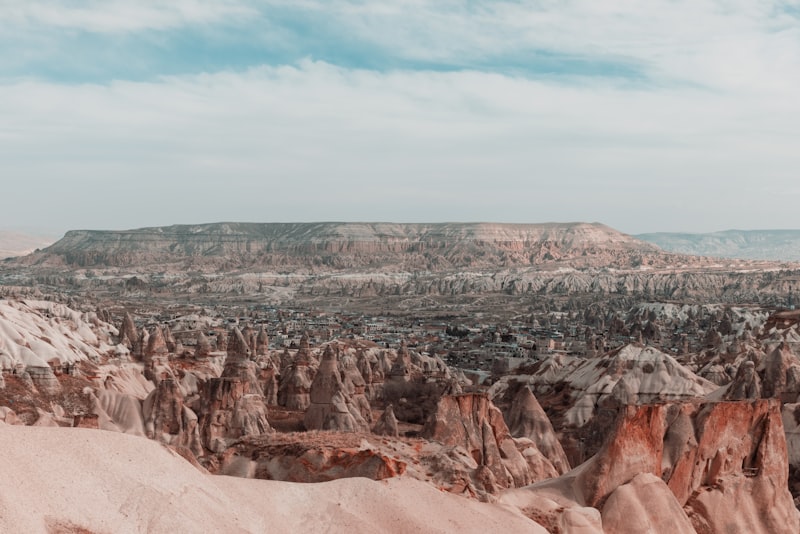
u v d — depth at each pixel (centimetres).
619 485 6762
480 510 5769
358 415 12106
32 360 12838
